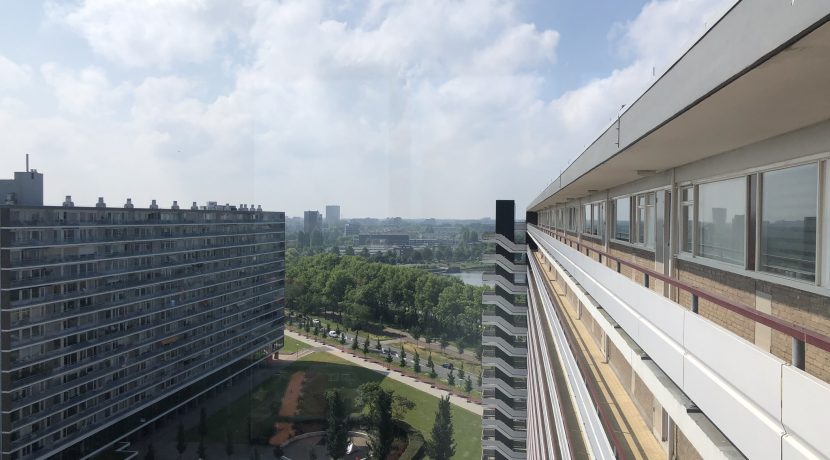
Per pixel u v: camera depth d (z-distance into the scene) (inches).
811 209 143.9
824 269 137.2
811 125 140.7
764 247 172.9
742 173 184.5
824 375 134.5
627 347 199.2
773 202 166.4
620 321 211.9
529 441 826.8
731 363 105.7
